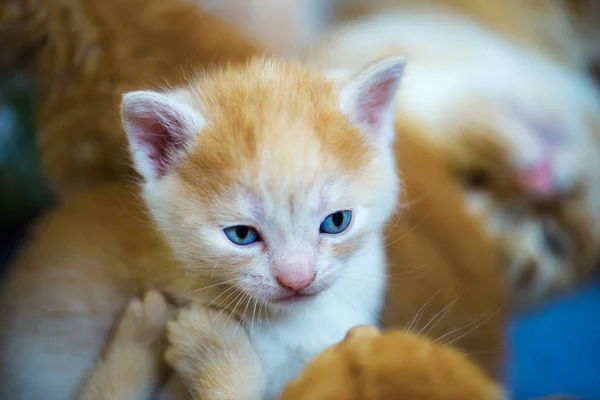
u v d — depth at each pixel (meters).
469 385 0.23
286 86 0.27
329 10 0.49
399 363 0.23
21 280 0.30
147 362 0.28
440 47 0.43
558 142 0.42
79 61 0.32
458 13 0.49
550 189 0.40
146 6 0.33
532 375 0.37
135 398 0.28
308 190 0.25
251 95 0.27
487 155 0.40
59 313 0.29
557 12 0.54
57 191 0.35
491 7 0.51
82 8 0.32
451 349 0.25
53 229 0.31
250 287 0.26
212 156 0.26
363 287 0.28
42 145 0.34
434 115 0.39
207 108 0.27
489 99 0.41
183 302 0.28
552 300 0.44
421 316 0.30
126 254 0.29
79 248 0.29
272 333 0.27
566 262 0.43
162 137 0.27
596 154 0.43
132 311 0.28
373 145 0.27
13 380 0.29
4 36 0.34
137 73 0.31
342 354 0.24
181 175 0.27
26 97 0.39
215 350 0.27
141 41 0.32
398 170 0.30
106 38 0.32
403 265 0.30
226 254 0.26
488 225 0.40
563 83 0.46
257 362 0.27
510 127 0.40
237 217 0.25
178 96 0.28
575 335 0.40
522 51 0.48
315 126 0.26
